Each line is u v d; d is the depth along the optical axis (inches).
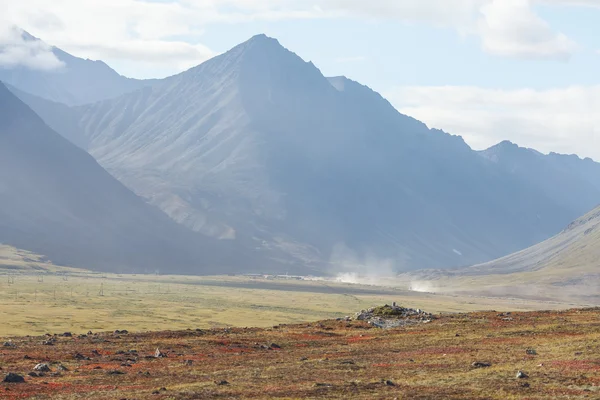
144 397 2432.3
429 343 3981.3
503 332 4264.3
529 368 2812.5
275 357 3651.6
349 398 2310.5
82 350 4005.9
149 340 4571.9
